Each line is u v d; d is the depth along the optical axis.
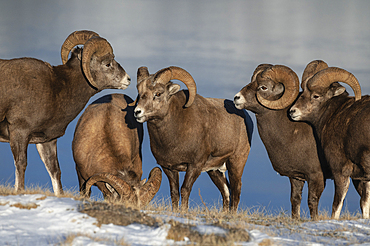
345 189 37.06
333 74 38.03
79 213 27.64
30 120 38.06
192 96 39.59
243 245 24.23
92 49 39.50
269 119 41.22
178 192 43.56
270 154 42.09
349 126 36.16
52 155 42.28
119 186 33.62
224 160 46.31
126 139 41.12
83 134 40.47
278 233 29.08
